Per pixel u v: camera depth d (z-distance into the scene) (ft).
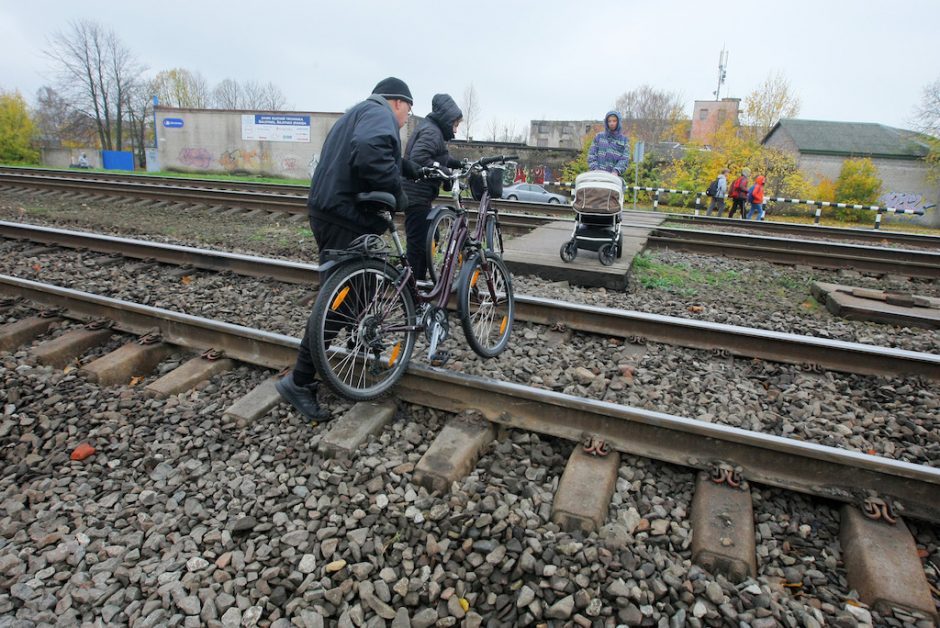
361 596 7.41
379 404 11.44
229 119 112.37
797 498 9.20
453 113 15.17
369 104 10.77
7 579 7.74
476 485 9.25
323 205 10.78
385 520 8.63
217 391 12.49
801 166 110.11
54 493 9.34
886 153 107.14
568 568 7.66
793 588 7.75
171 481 9.63
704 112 220.23
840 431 10.65
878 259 24.41
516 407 10.82
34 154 170.30
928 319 16.67
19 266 20.83
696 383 12.28
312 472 9.78
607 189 20.07
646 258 25.08
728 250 26.78
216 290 18.52
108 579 7.75
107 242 22.49
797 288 21.83
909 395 12.12
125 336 14.97
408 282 11.89
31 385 12.09
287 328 14.98
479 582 7.64
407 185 15.46
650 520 8.73
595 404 10.18
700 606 7.14
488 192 14.51
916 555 7.79
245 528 8.54
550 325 15.61
